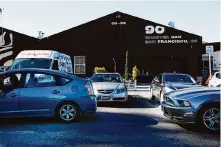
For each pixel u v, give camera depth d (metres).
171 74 13.77
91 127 7.78
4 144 6.13
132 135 6.92
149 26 30.11
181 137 6.77
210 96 7.28
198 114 7.30
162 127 7.84
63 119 8.34
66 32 30.11
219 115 7.20
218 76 18.83
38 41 30.14
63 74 8.54
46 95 8.20
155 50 30.06
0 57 30.25
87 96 8.48
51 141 6.37
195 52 29.84
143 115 9.86
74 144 6.14
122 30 30.12
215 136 6.91
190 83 12.94
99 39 30.12
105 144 6.14
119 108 11.65
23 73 8.28
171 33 30.02
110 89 12.22
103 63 30.33
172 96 7.83
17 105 8.02
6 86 8.11
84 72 30.02
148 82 28.64
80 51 30.11
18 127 7.76
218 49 30.41
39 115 8.17
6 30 30.34
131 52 30.06
